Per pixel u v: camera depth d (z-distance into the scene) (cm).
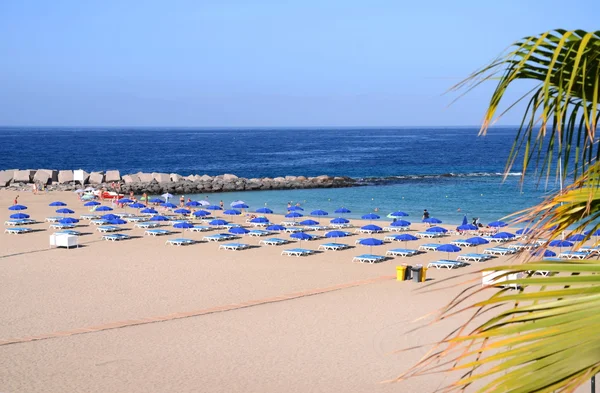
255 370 1753
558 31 206
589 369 177
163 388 1636
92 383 1664
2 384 1653
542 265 212
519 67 214
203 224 4594
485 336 204
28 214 5059
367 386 1634
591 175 238
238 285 2759
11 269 3088
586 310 194
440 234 4244
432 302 2420
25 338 2025
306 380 1681
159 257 3409
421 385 1627
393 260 3375
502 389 184
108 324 2175
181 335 2056
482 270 218
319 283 2797
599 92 218
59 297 2550
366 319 2211
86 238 4031
